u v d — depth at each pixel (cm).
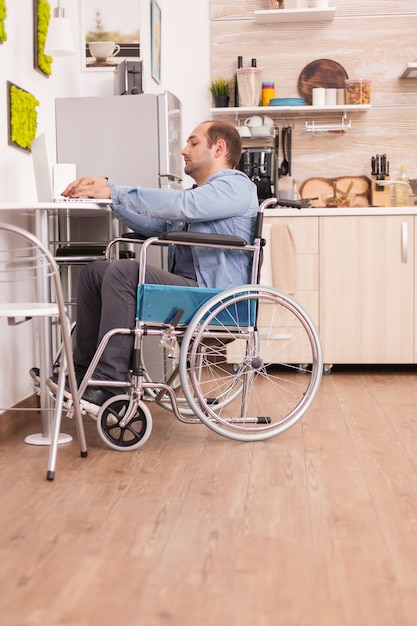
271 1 492
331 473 252
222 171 311
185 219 300
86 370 297
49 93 400
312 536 196
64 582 169
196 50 509
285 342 449
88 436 306
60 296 247
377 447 284
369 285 447
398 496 228
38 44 375
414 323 448
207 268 299
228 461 267
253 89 491
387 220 444
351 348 450
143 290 274
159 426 323
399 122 502
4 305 265
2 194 329
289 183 505
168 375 396
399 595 161
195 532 199
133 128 394
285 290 445
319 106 488
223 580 170
